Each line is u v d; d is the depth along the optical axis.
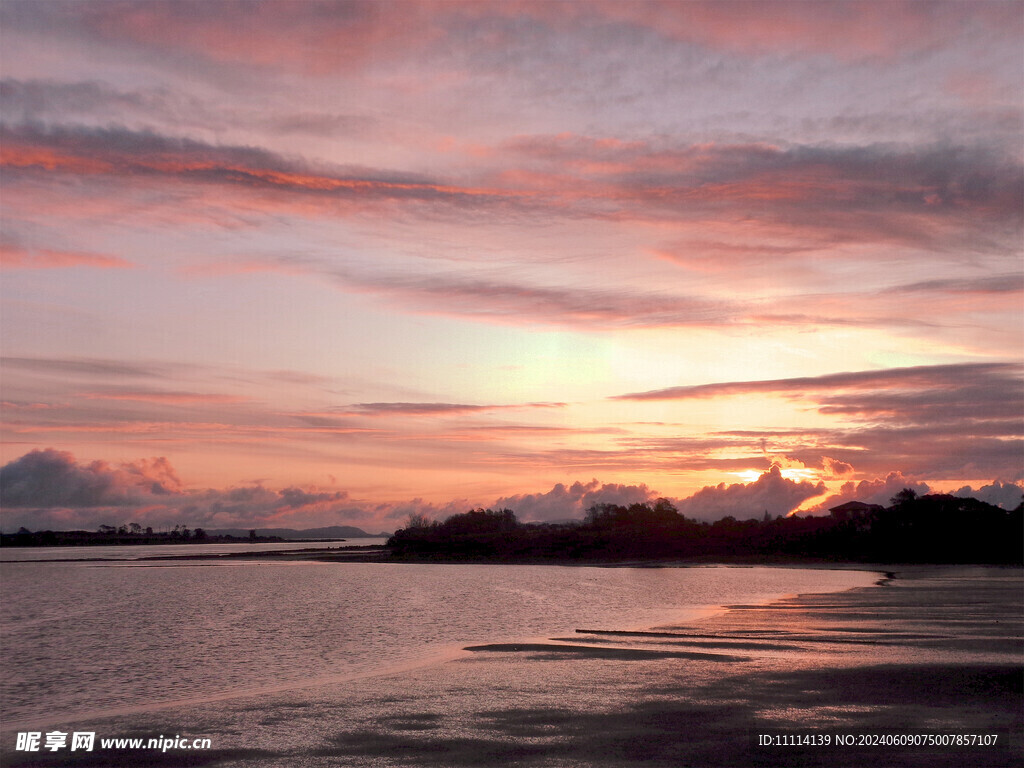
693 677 25.92
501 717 20.66
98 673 38.41
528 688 24.64
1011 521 157.25
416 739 18.66
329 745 18.36
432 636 47.69
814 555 165.12
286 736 19.28
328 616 63.41
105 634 55.38
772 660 29.41
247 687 33.06
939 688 23.64
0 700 32.03
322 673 35.50
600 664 29.27
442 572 148.88
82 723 21.33
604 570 147.25
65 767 17.47
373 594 88.94
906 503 170.50
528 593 85.69
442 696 23.69
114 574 154.88
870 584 82.25
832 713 20.53
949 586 75.25
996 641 34.25
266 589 102.00
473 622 55.56
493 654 32.88
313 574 144.88
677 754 17.09
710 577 109.69
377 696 23.94
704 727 19.28
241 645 47.25
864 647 32.75
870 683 24.45
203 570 167.50
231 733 19.78
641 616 55.09
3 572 171.12
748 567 143.75
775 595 72.25
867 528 176.75
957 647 32.44
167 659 42.59
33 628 59.97
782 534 188.00
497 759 16.95
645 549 196.75
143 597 91.75
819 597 62.50
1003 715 20.19
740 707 21.34
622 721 19.97
